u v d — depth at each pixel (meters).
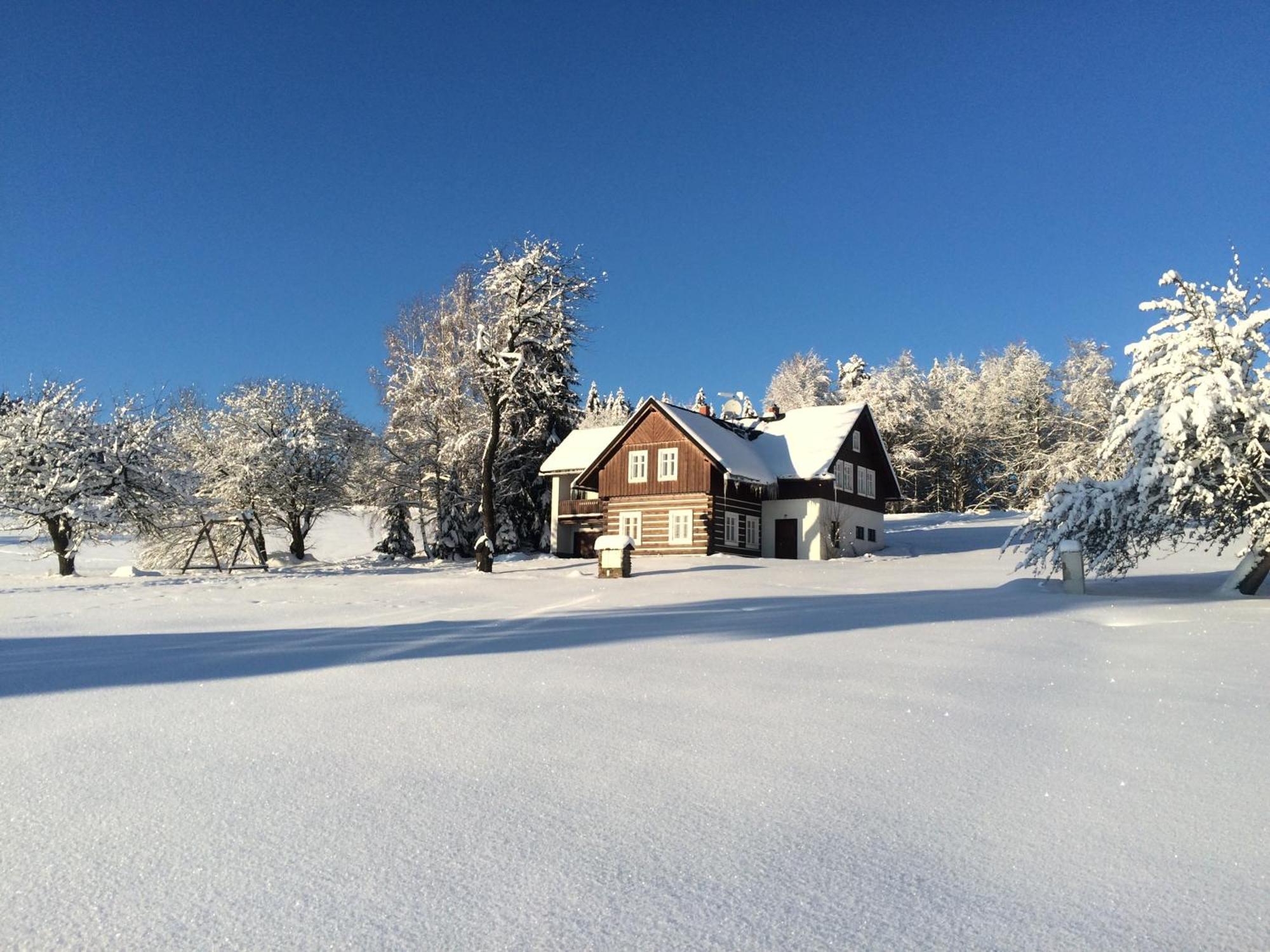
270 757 4.83
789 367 76.81
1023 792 4.41
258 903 3.06
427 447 45.38
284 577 27.81
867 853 3.60
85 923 2.91
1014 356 80.88
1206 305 16.16
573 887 3.22
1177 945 2.86
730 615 12.80
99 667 7.82
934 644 9.46
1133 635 10.55
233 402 42.84
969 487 78.81
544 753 4.94
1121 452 17.38
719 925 2.94
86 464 31.88
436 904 3.07
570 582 22.94
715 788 4.39
